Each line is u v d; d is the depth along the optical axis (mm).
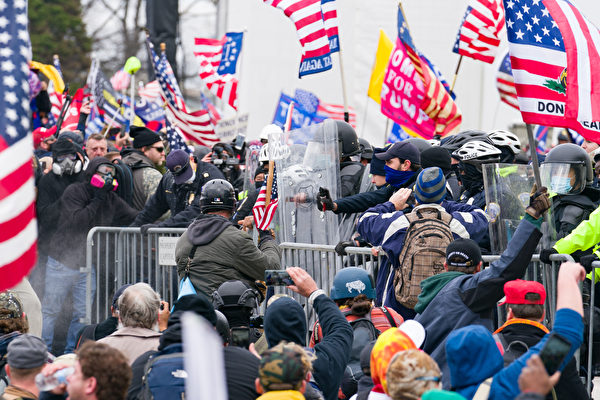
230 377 8414
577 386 9172
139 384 8836
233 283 10633
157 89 26406
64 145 18328
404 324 9633
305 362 7441
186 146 21656
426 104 19562
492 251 11953
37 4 71625
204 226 13781
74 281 17969
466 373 7598
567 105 10742
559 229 12477
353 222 14680
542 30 10812
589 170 12539
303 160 14859
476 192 13867
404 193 12711
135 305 10461
